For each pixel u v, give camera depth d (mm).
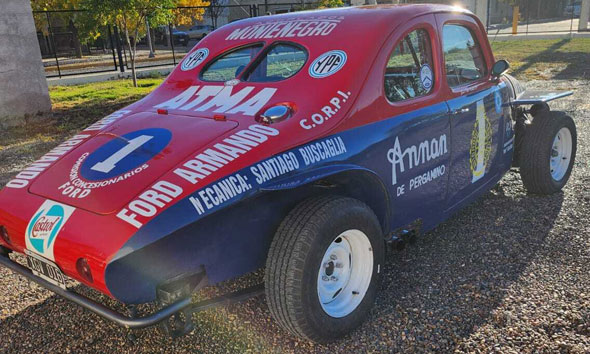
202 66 3633
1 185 5902
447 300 3062
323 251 2475
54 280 2471
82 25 23328
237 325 2941
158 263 2154
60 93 13539
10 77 9422
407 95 3188
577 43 21375
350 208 2607
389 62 3066
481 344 2633
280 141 2533
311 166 2559
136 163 2510
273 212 2549
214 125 2750
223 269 2395
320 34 3213
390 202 3035
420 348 2639
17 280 3635
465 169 3730
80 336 2902
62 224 2301
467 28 3916
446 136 3426
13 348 2807
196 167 2367
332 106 2779
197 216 2205
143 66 19953
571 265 3404
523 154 4531
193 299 3258
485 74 4109
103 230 2166
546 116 4570
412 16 3301
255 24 3758
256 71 3314
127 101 11891
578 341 2615
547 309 2910
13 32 9406
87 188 2438
